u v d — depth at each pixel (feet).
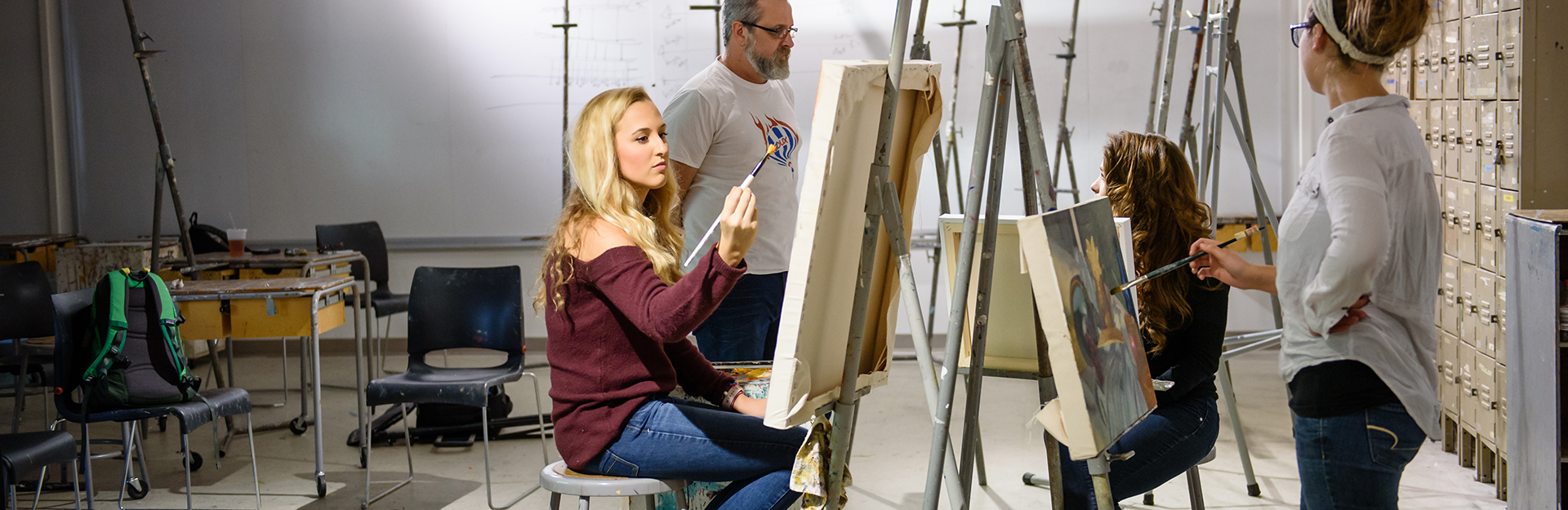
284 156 20.81
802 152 19.67
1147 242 7.20
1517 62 10.29
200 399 11.05
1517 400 8.73
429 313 12.59
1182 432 7.04
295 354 21.20
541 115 20.34
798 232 4.60
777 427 4.76
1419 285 5.40
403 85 20.53
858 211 5.15
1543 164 10.25
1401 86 13.52
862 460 12.89
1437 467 12.05
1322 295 5.28
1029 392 16.15
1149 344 7.22
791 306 4.67
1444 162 12.28
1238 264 5.93
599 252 5.89
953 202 19.54
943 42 19.25
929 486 5.43
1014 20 5.09
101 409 10.57
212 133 20.83
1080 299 4.90
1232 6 11.00
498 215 20.66
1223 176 19.11
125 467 11.20
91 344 10.61
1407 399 5.27
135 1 20.62
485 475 12.68
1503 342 10.69
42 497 11.86
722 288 5.24
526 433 14.34
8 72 20.67
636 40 19.98
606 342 6.07
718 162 9.64
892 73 5.12
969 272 5.36
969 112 19.35
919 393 16.37
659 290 5.56
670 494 7.43
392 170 20.74
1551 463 7.91
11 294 12.59
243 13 20.56
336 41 20.51
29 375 14.67
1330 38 5.41
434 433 14.07
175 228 20.98
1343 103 5.50
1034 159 5.13
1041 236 4.61
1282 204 19.02
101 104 20.79
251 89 20.70
